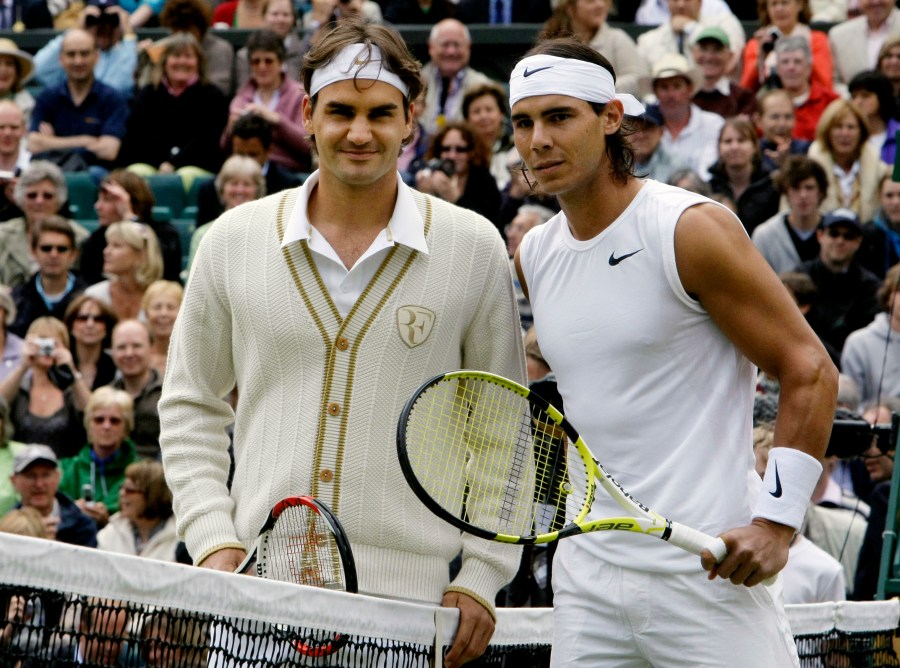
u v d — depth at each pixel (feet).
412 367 15.52
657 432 14.73
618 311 14.73
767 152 43.01
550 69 14.64
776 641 14.82
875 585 26.05
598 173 14.88
